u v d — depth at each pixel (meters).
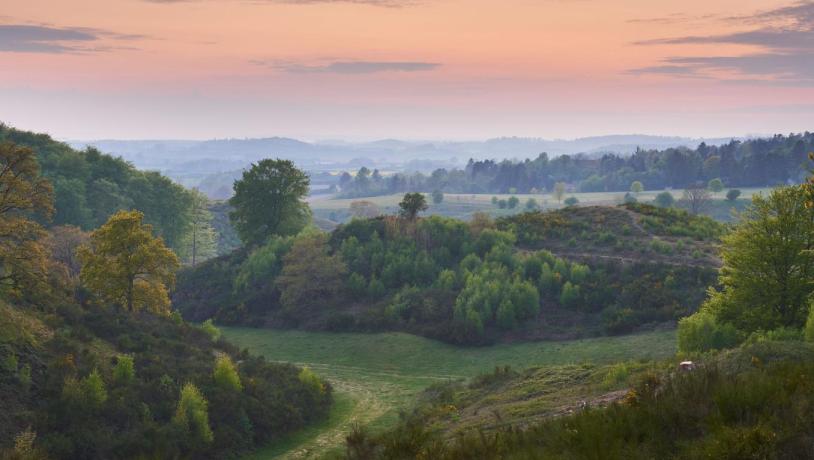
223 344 39.19
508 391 25.39
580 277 50.62
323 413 31.69
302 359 44.88
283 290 57.41
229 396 28.03
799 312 26.28
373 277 55.56
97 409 23.42
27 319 28.20
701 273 48.31
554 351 40.97
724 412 9.17
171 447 23.02
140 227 38.72
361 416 31.14
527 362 39.50
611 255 55.25
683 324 27.91
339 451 21.83
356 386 37.62
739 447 7.82
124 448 22.20
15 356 24.27
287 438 28.19
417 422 21.58
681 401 9.69
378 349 45.44
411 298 51.91
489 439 10.39
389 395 35.28
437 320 48.62
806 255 25.97
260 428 27.66
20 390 22.77
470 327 45.69
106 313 34.88
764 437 7.89
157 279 39.28
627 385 19.88
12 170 28.22
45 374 24.38
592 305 47.47
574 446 8.98
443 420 22.86
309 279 56.59
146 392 26.06
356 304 53.97
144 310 40.19
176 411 25.16
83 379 24.17
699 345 26.80
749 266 27.30
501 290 48.47
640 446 8.65
